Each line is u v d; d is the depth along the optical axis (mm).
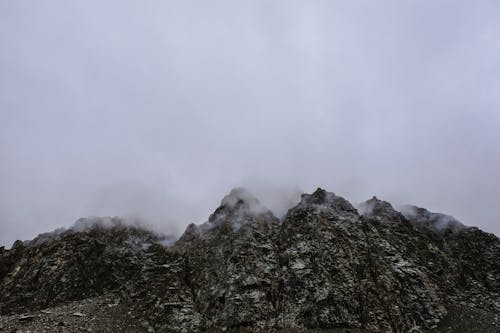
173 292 68625
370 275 68250
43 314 60312
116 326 58938
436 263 76375
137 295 69500
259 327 59625
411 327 59594
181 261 78750
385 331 58375
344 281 66062
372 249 73625
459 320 60938
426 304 63562
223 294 65938
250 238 76250
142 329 60062
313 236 74812
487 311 65625
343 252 71188
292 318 61031
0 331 52031
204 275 73125
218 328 60812
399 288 66062
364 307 62562
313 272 67312
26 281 74812
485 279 76500
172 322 62188
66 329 54875
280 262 71812
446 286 71625
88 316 60812
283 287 66500
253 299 64000
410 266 70500
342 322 59844
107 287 76750
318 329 58562
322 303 62156
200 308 66188
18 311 68000
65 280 74438
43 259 79312
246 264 70188
